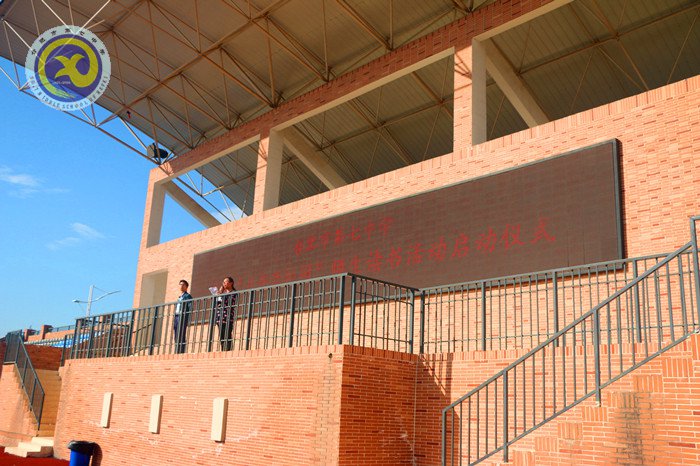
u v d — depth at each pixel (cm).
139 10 2194
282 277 1972
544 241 1334
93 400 1623
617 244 1220
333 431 1009
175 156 2897
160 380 1412
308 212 1978
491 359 1062
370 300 1662
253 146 2984
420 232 1595
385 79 1902
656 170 1220
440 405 1105
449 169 1591
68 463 1564
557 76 2170
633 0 1856
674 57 1977
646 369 876
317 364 1072
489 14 1652
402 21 2061
